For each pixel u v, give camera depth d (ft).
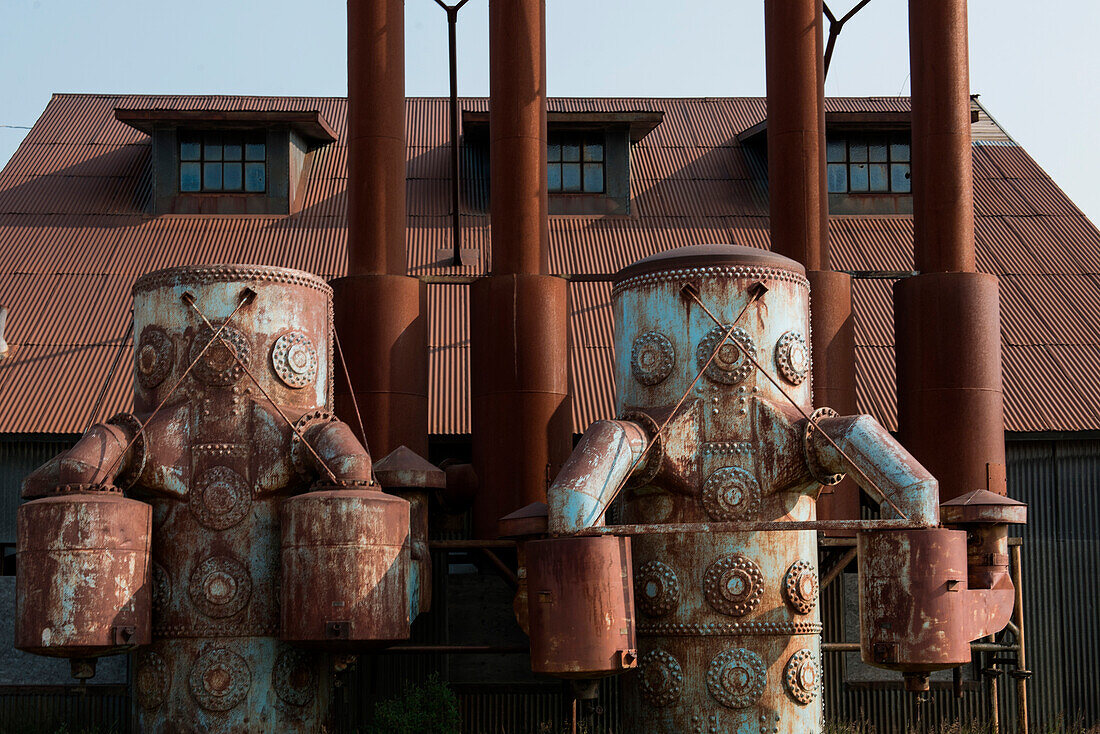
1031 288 76.02
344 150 87.66
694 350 48.37
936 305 58.90
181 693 46.57
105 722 61.67
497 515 56.49
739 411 47.93
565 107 95.45
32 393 66.23
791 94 61.67
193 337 48.24
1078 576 65.51
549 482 56.65
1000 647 58.18
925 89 61.67
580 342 71.20
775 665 47.21
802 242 60.75
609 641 43.21
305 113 81.10
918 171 61.62
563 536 44.16
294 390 49.16
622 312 50.80
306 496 45.37
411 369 58.13
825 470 47.47
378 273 58.90
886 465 45.47
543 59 61.11
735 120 93.97
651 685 47.78
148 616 45.44
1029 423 66.28
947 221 60.29
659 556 48.06
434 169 86.02
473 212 81.76
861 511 64.03
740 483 47.42
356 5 60.80
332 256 76.69
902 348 59.93
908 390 59.26
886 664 44.37
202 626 46.78
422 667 62.85
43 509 43.96
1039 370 69.87
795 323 49.67
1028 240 80.28
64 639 43.16
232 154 81.71
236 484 47.44
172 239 78.33
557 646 43.21
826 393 59.52
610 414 66.59
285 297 49.39
